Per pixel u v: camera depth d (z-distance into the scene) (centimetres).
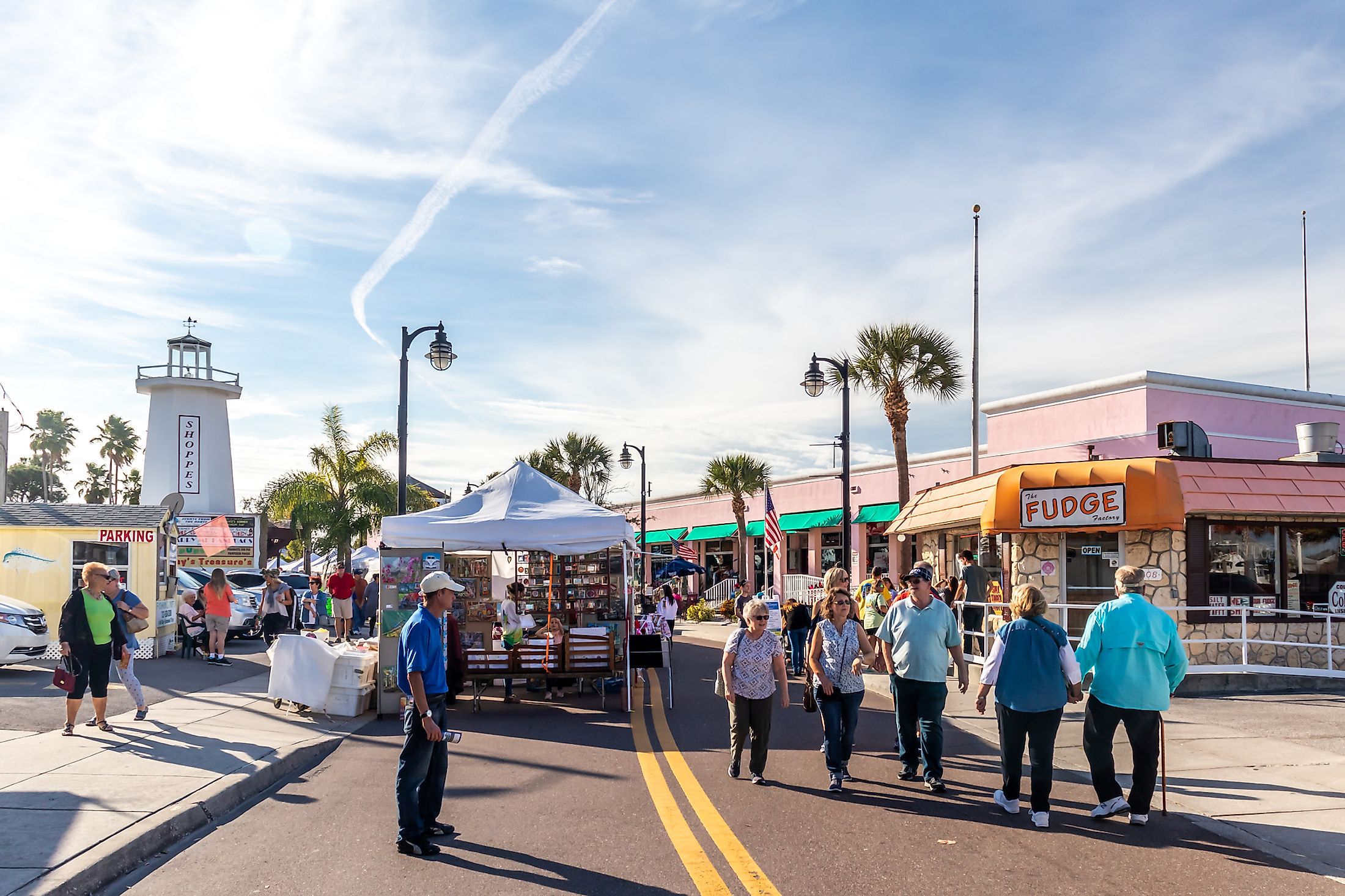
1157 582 1561
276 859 631
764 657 857
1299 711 1237
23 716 1164
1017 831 691
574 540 1410
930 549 2288
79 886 562
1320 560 1642
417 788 650
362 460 4119
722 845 653
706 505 4772
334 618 2422
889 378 2700
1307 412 2458
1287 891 568
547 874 595
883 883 577
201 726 1100
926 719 830
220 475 4734
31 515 1966
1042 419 2522
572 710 1332
